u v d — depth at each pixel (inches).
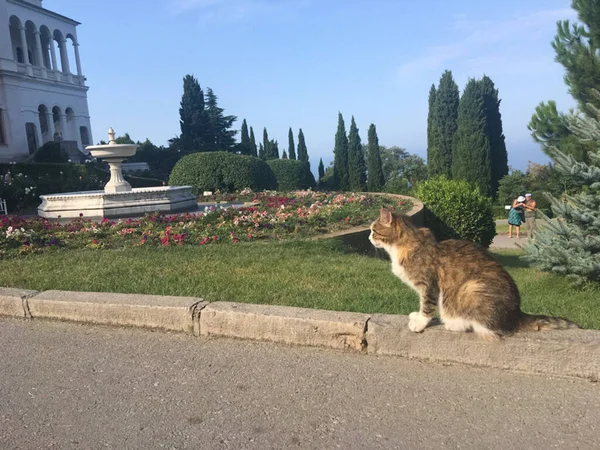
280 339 156.9
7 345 163.9
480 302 129.6
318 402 121.6
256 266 255.6
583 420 110.0
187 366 143.8
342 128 1729.8
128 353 154.2
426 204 505.0
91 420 116.9
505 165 1381.6
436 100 1481.3
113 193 486.0
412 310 178.5
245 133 2556.6
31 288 217.6
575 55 410.6
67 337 168.7
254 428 111.8
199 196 694.5
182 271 244.5
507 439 104.2
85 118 1692.9
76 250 312.0
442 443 103.7
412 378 131.6
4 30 1326.3
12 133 1338.6
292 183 1199.6
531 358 130.3
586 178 236.8
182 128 1955.0
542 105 427.5
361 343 147.7
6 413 121.0
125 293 194.9
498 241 693.9
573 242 235.3
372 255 353.7
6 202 771.4
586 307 200.7
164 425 114.0
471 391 123.9
